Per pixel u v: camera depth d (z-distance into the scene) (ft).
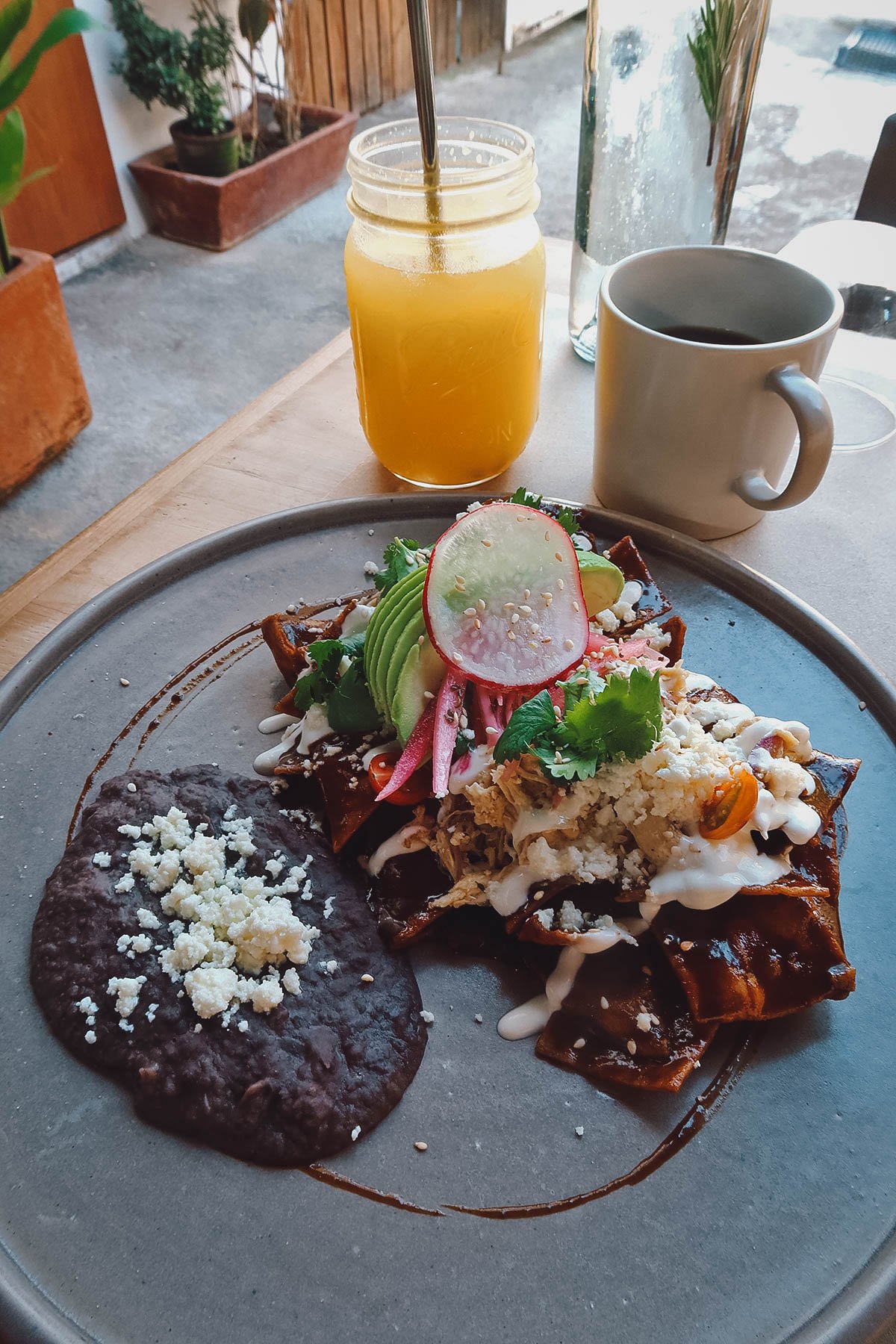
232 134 3.05
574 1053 0.76
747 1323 0.62
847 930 0.82
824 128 3.21
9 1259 0.64
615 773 0.80
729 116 1.30
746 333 1.24
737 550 1.22
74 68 2.82
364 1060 0.74
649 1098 0.73
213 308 2.91
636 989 0.78
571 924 0.80
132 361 2.68
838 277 1.57
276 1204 0.68
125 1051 0.73
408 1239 0.66
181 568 1.10
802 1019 0.77
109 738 0.96
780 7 3.77
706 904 0.78
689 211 1.40
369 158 1.21
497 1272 0.65
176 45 2.94
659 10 1.22
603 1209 0.68
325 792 0.89
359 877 0.86
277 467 1.35
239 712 0.99
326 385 1.51
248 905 0.79
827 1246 0.66
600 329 1.14
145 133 3.16
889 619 1.12
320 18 3.50
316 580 1.11
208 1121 0.70
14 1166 0.69
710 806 0.80
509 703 0.88
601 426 1.20
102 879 0.81
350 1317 0.63
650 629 0.98
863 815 0.89
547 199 3.03
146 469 2.27
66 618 1.04
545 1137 0.71
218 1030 0.73
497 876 0.84
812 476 1.05
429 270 1.12
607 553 1.07
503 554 0.90
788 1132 0.71
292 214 3.36
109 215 3.11
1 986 0.78
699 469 1.14
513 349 1.18
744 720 0.89
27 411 1.98
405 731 0.87
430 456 1.25
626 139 1.34
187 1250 0.65
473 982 0.81
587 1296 0.64
